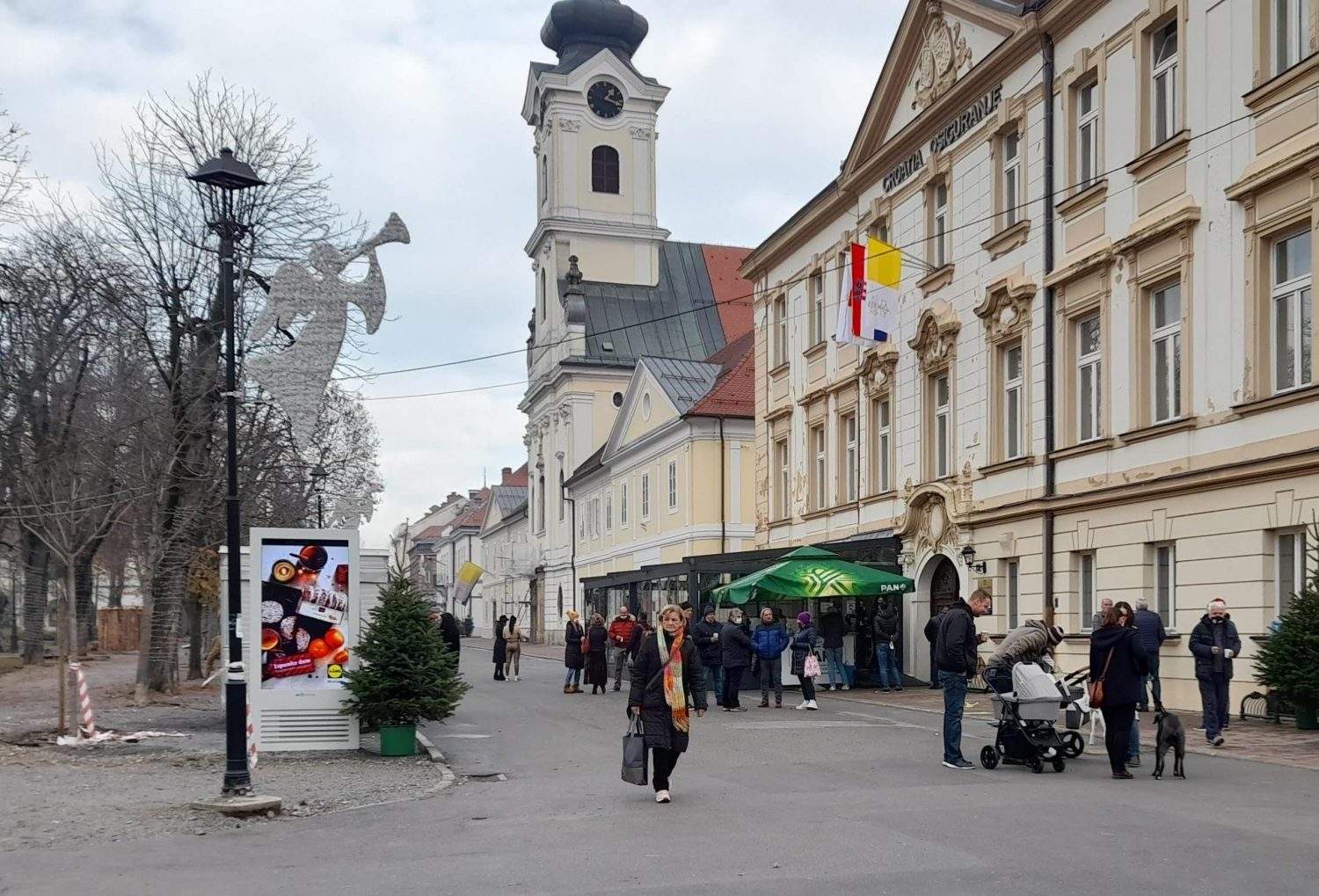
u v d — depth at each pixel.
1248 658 18.42
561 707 24.86
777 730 19.12
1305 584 17.06
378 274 20.14
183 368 27.03
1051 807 11.16
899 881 8.19
